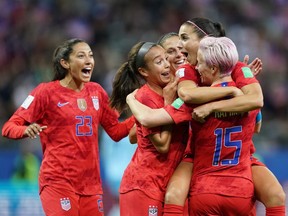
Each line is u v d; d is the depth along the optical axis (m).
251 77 19.38
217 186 19.00
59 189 22.33
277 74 57.56
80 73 22.92
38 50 58.50
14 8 63.50
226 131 19.12
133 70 21.36
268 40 63.09
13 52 59.06
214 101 19.06
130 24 62.62
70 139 22.58
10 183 37.91
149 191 19.92
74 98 22.94
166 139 19.69
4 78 54.50
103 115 23.72
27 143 43.22
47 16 62.88
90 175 22.75
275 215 19.23
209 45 19.06
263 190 19.42
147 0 64.62
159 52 20.55
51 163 22.59
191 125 19.62
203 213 19.25
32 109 22.77
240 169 19.19
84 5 64.19
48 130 22.80
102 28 61.72
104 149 42.22
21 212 37.44
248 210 19.30
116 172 41.59
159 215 19.95
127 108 22.47
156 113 19.53
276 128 50.00
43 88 22.91
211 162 19.25
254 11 65.88
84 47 23.05
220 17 64.44
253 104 18.64
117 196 41.22
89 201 22.69
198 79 19.86
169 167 20.06
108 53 58.19
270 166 43.75
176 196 19.31
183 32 20.20
